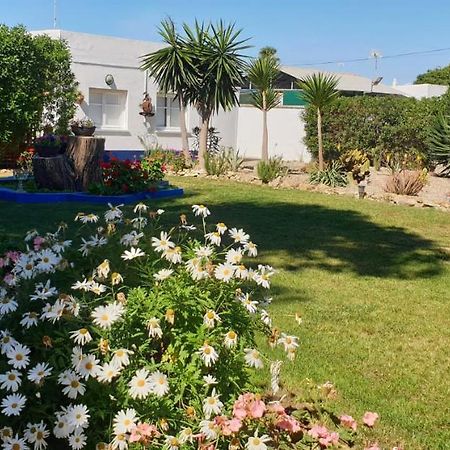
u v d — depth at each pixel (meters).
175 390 2.63
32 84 14.91
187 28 16.92
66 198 10.87
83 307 2.82
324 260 6.95
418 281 6.29
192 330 2.75
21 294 2.98
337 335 4.64
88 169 11.37
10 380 2.51
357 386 3.78
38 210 9.56
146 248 3.14
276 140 24.36
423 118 18.58
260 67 16.33
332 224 9.09
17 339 2.81
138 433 2.37
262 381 3.62
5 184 12.00
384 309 5.32
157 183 11.86
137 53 19.84
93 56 18.66
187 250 3.09
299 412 2.82
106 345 2.58
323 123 19.86
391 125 19.14
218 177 14.90
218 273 2.87
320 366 4.02
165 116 21.17
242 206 10.48
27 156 13.19
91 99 18.97
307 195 12.06
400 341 4.61
